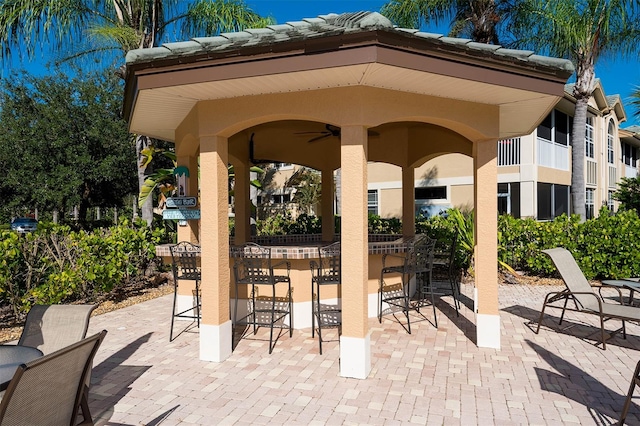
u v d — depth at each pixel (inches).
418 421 137.9
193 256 227.3
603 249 354.3
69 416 97.9
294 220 709.3
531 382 168.1
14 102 592.1
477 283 211.3
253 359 196.4
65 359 88.8
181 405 150.9
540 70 170.4
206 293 195.3
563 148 734.5
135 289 366.0
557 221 384.5
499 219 412.5
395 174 758.5
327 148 400.5
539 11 462.0
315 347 212.7
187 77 159.9
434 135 336.2
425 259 248.1
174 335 237.0
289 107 176.7
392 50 141.3
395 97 174.7
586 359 193.2
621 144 1050.1
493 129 200.8
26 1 394.6
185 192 270.7
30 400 82.9
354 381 170.1
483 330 209.0
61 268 287.3
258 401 153.3
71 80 608.7
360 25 136.7
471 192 682.2
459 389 161.8
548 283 376.5
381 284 249.1
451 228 431.2
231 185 525.7
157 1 432.8
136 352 207.8
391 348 209.2
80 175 561.0
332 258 216.5
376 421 138.3
